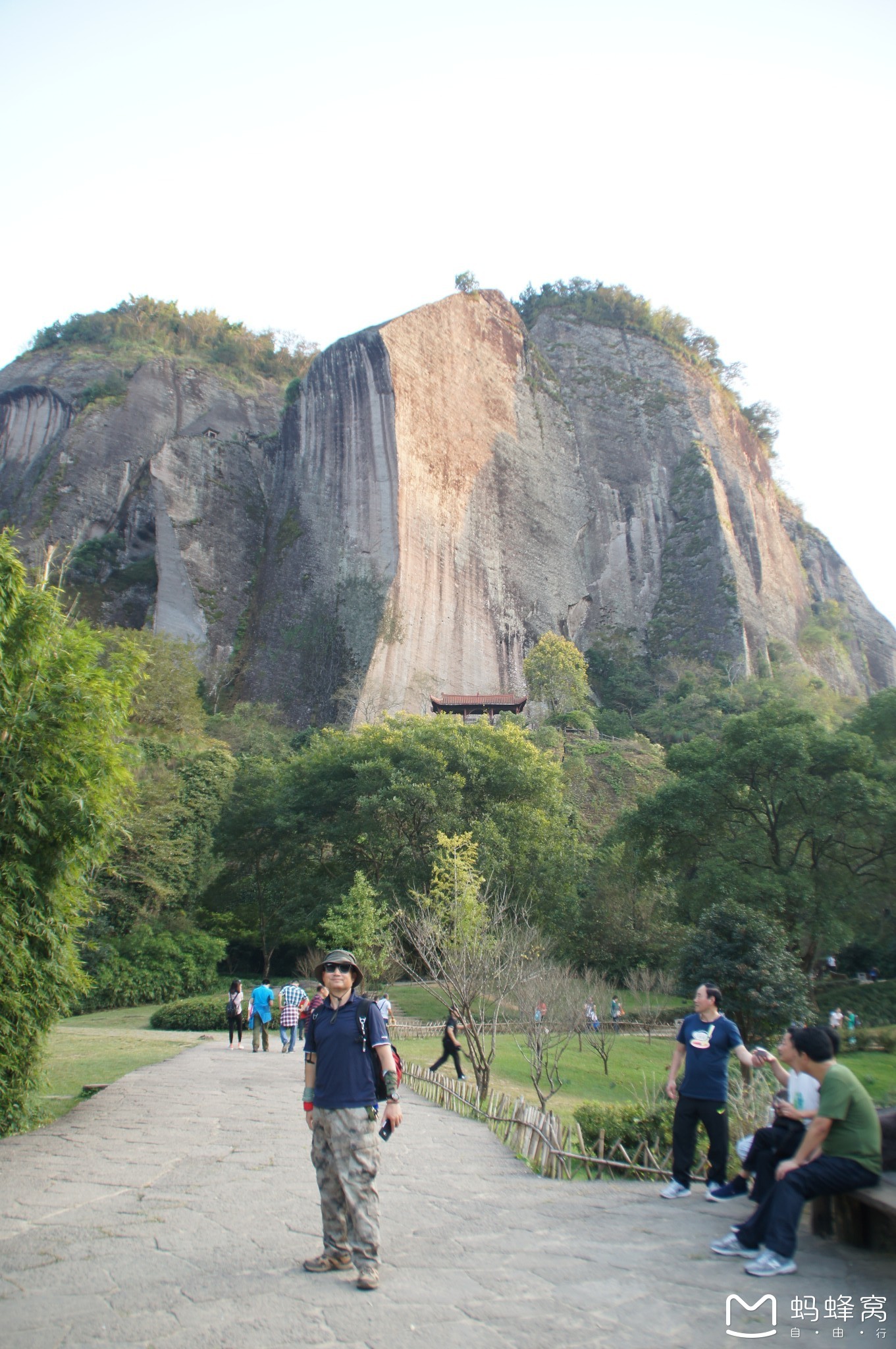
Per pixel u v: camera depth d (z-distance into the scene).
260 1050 19.48
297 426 95.62
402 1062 17.97
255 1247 5.47
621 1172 9.13
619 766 67.12
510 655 95.00
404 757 40.62
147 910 38.06
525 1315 4.30
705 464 117.56
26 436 96.81
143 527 90.12
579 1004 20.78
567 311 132.38
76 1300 4.52
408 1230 5.90
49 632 11.27
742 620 105.00
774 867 33.59
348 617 83.81
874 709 44.44
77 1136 9.62
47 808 10.87
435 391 96.56
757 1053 6.98
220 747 59.41
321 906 36.22
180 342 111.50
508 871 37.12
